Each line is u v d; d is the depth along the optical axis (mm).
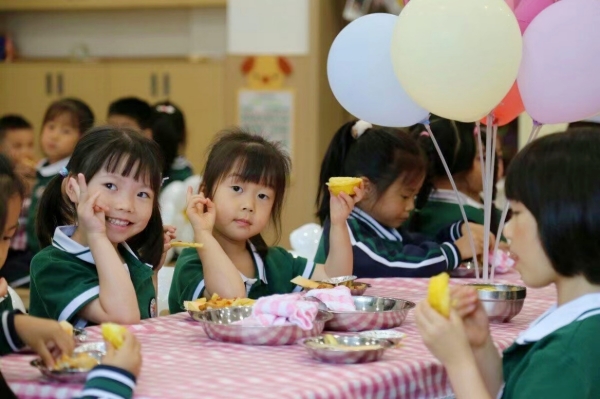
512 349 2156
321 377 2049
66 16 10258
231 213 3252
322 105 8695
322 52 8648
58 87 9883
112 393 1874
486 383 2164
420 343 2482
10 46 10266
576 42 3131
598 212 2000
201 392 1914
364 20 3496
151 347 2377
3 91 10078
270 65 8633
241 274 3289
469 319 2146
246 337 2412
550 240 2041
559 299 2137
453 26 3016
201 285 3174
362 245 3848
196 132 9344
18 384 2045
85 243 2844
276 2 8609
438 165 4438
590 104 3217
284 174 3361
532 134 3398
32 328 2158
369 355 2207
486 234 3410
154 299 3068
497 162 4551
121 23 10055
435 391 2268
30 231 6262
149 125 6418
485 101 3117
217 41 9656
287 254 3561
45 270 2771
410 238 4258
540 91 3215
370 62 3404
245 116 8766
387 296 3350
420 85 3123
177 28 9859
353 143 4051
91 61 9781
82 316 2744
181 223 5797
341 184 3518
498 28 3027
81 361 2072
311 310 2467
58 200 3021
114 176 2805
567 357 1948
